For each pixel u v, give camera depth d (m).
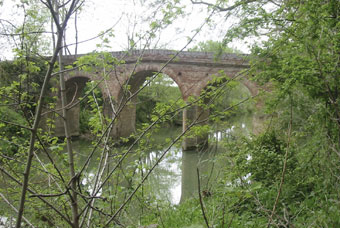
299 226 4.00
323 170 4.77
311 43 4.14
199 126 3.15
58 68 2.44
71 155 2.33
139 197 3.71
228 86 2.99
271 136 6.37
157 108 3.13
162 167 9.23
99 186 2.71
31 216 3.00
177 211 5.73
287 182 5.43
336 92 4.32
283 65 4.32
